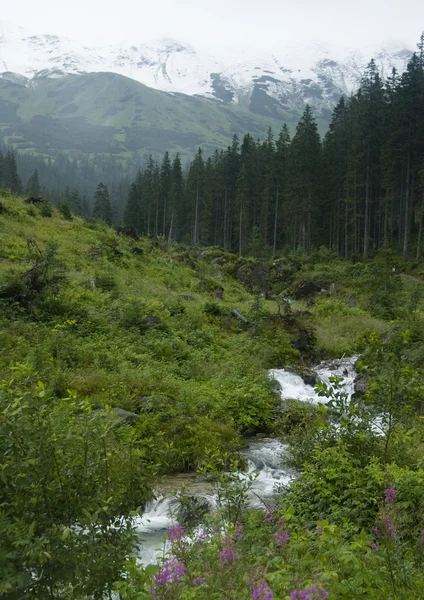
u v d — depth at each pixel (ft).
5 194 134.21
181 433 37.24
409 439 24.16
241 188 238.68
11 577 10.94
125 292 77.82
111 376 43.65
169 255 136.77
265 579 11.79
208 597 11.48
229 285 129.90
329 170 225.76
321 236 230.89
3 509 12.58
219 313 78.79
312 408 47.65
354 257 177.58
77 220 137.80
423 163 176.86
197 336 65.31
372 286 120.98
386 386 23.43
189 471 34.40
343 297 115.34
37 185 384.68
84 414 15.48
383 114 209.15
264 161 271.69
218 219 273.54
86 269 85.56
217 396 46.34
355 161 196.44
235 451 37.86
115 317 63.00
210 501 27.43
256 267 146.51
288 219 231.91
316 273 150.92
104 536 13.00
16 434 13.00
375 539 17.08
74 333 54.24
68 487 13.26
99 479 14.56
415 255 173.37
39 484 12.94
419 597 12.48
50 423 13.79
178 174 292.81
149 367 49.42
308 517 20.68
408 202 191.72
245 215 239.91
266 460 36.65
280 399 50.49
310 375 59.31
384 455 22.98
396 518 17.87
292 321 74.08
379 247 201.57
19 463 12.67
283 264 159.12
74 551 12.13
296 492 22.70
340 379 25.66
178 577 12.24
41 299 59.57
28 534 11.39
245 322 75.66
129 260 107.76
